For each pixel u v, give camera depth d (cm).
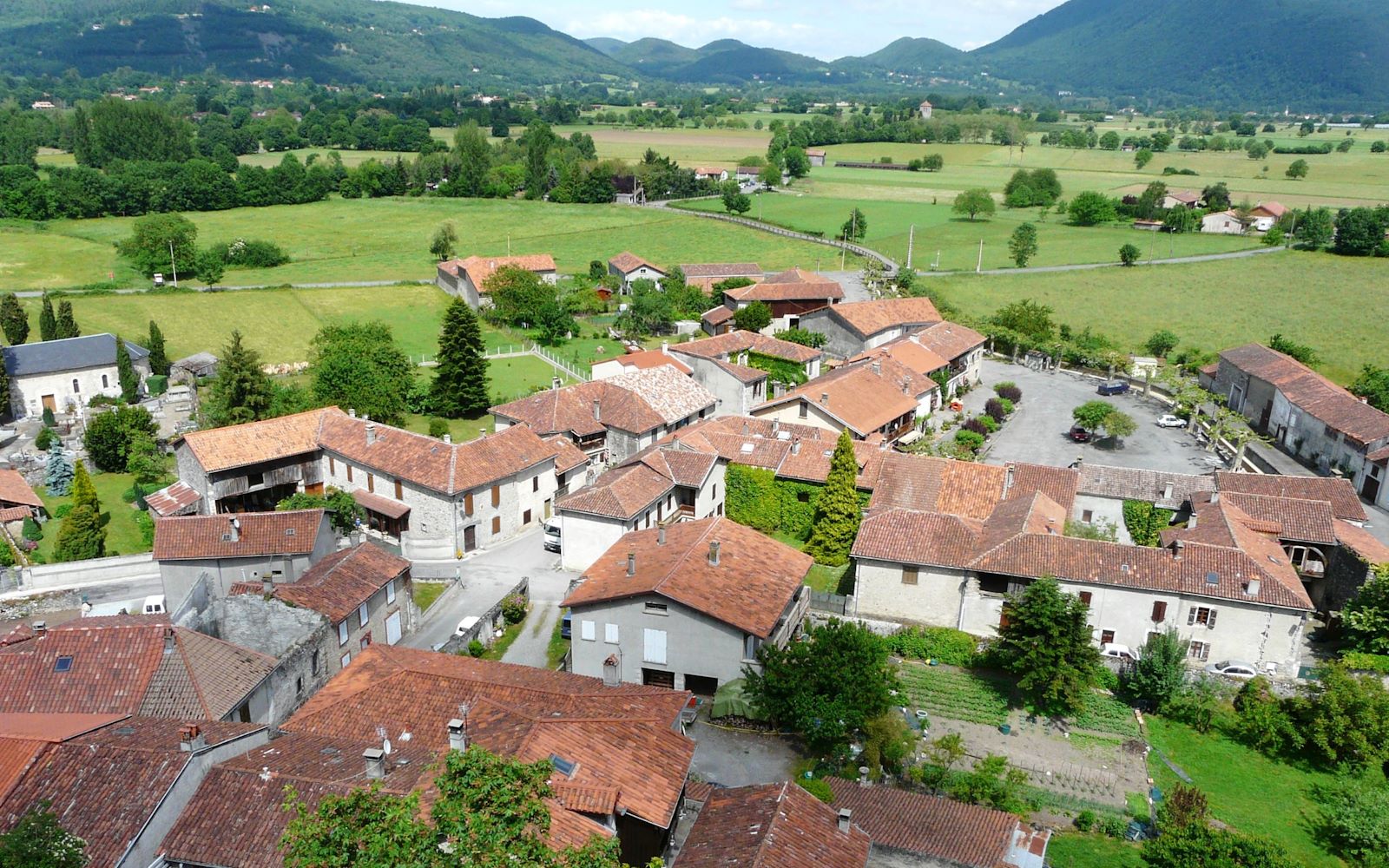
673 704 4497
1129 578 5966
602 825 3603
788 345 11556
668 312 14662
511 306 14625
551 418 9156
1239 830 4741
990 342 14400
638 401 9431
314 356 12606
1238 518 6856
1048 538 6272
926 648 6219
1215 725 5575
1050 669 5475
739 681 5381
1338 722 5194
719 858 3444
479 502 7788
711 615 5350
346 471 8419
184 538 6525
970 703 5769
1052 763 5222
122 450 9369
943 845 3819
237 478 8194
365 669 4891
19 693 4612
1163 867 4250
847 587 7112
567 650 6222
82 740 3919
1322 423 9531
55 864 3188
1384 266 18188
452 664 4950
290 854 2666
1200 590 5847
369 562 6141
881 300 13425
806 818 3719
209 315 15162
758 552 6069
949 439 10219
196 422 10375
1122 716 5669
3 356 10875
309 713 4509
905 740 5172
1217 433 10262
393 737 4281
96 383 11475
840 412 9138
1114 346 14225
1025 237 18650
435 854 2570
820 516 7588
